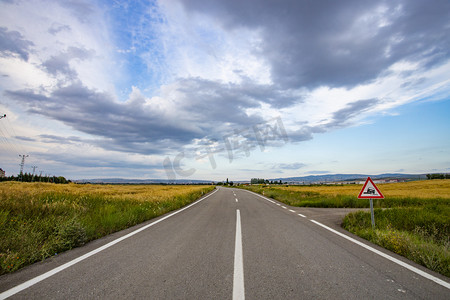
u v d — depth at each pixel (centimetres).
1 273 357
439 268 393
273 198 2245
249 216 1002
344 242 562
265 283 325
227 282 328
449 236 682
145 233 659
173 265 397
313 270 377
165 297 283
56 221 627
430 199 1738
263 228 732
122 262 412
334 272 369
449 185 5875
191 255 453
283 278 343
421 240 569
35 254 424
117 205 1105
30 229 545
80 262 411
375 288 313
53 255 455
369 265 403
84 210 862
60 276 348
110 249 495
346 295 291
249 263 408
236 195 2770
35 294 290
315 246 522
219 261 418
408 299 284
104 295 288
